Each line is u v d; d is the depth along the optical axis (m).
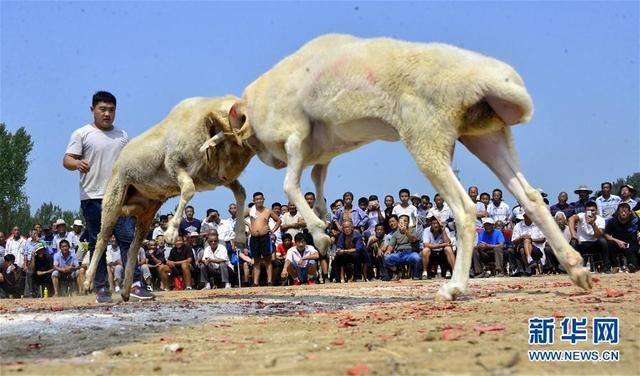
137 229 10.35
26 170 58.97
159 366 4.09
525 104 6.94
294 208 16.89
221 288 15.80
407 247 15.82
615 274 13.78
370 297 9.43
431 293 9.98
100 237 10.05
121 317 6.91
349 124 7.76
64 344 5.26
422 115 7.23
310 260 15.98
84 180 10.07
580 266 7.47
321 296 9.93
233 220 17.03
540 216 7.53
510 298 7.75
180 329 5.95
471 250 7.43
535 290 9.15
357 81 7.54
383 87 7.40
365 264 16.11
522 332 5.00
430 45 7.37
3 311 8.37
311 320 6.31
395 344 4.59
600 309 6.21
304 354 4.37
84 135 10.02
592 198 17.20
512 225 16.95
